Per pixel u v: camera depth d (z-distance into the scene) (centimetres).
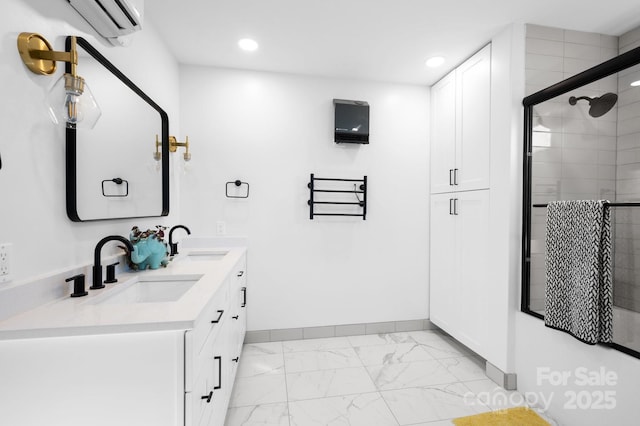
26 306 90
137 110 160
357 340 257
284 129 254
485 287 206
